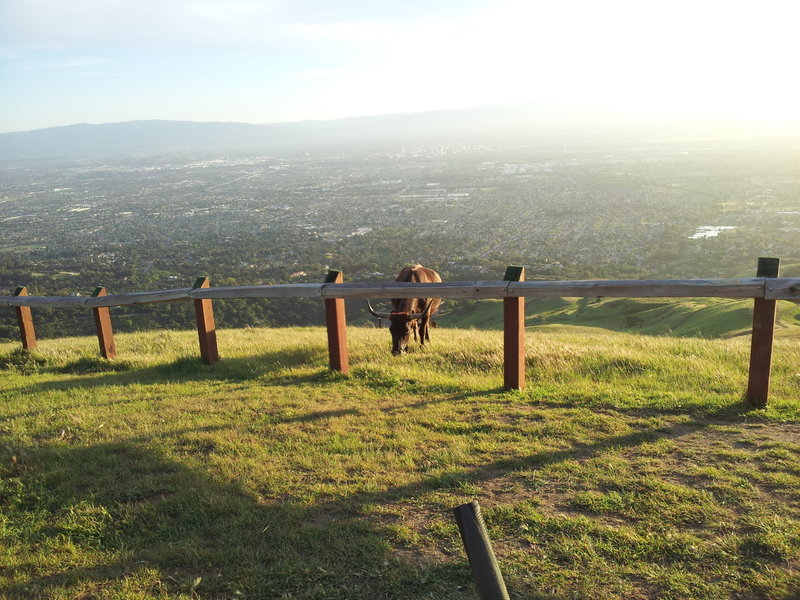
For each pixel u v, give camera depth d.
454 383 6.51
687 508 3.47
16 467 4.49
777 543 3.04
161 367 8.30
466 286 6.19
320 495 3.87
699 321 31.92
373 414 5.57
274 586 2.92
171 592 2.91
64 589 2.94
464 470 4.15
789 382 6.21
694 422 4.95
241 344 10.21
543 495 3.74
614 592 2.76
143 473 4.40
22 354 9.59
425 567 3.01
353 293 6.83
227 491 3.97
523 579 2.87
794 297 4.93
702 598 2.68
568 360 7.34
